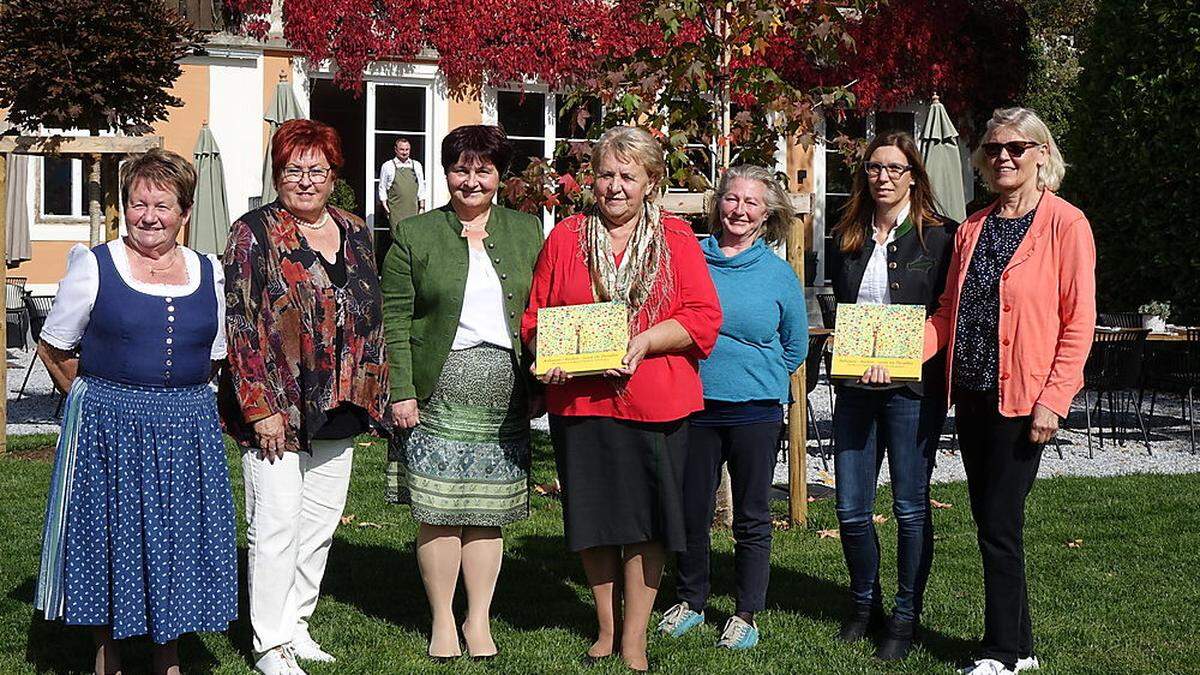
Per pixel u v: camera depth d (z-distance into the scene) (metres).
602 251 4.34
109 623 3.87
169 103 8.62
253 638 4.35
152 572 3.86
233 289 4.08
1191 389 9.63
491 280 4.48
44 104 8.15
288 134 4.20
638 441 4.29
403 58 15.13
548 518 6.78
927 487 4.60
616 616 4.66
